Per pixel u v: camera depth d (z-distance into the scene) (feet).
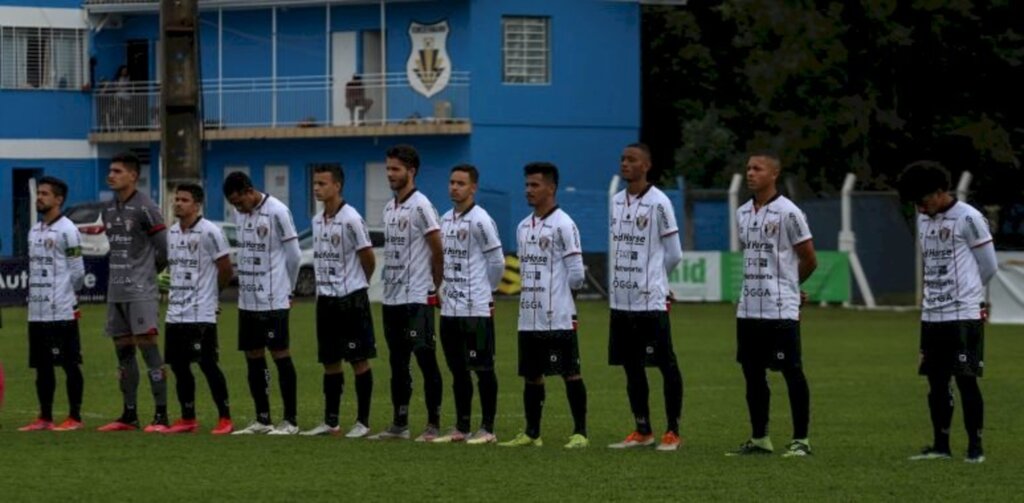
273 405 130.62
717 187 310.65
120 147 331.16
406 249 106.11
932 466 92.48
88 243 256.11
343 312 108.06
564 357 102.12
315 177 108.68
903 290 252.83
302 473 88.63
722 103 337.31
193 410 112.27
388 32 306.55
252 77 318.65
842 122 289.94
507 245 285.84
